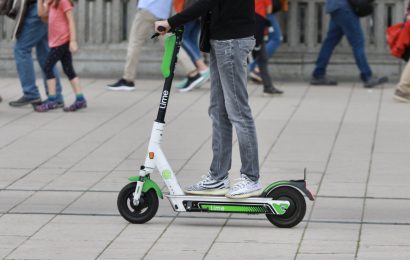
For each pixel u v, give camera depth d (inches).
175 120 635.5
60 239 375.9
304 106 687.1
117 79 816.9
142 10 732.0
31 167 506.9
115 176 487.2
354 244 367.2
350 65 802.8
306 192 389.4
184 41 741.9
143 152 544.4
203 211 393.4
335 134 590.6
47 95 686.5
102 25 819.4
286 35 814.5
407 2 792.3
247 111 394.9
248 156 394.3
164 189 458.0
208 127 613.3
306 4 805.2
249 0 391.2
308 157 528.4
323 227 393.1
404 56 708.0
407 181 474.9
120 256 352.5
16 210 422.0
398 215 411.8
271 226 396.2
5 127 614.2
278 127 611.5
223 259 347.9
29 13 665.6
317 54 805.2
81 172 496.1
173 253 356.2
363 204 430.9
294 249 360.8
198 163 514.9
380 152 541.6
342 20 754.2
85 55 821.9
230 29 388.5
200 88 765.9
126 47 819.4
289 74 808.9
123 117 648.4
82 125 621.0
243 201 389.7
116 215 412.8
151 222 401.7
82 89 762.2
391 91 755.4
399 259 346.9
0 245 367.9
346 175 486.9
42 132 598.5
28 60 674.2
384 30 800.3
